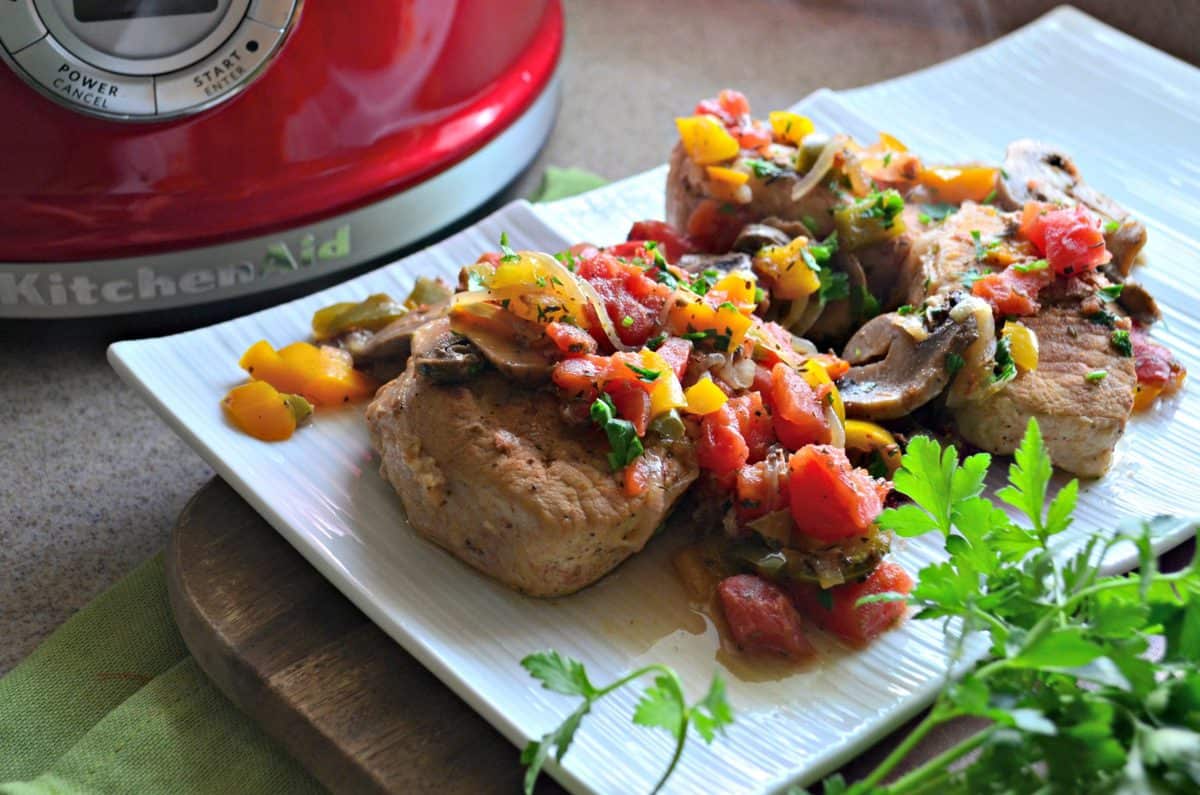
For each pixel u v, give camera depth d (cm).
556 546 52
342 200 64
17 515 59
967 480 50
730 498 54
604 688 48
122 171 61
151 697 54
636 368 53
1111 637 46
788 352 57
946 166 65
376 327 61
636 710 47
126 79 59
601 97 80
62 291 62
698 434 54
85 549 58
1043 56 76
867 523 53
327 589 54
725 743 49
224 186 62
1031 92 74
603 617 53
